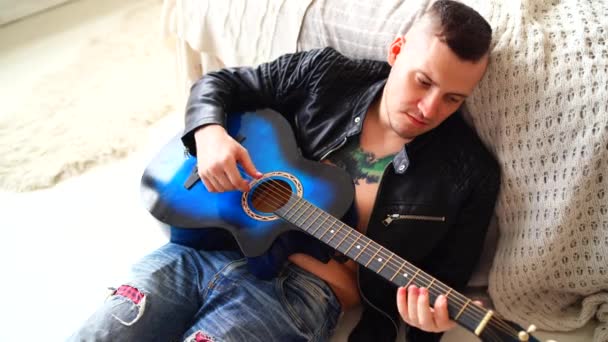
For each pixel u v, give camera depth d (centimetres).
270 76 108
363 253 76
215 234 92
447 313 65
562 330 89
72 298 115
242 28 122
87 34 212
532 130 83
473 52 77
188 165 104
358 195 93
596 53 78
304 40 115
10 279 120
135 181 145
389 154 95
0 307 113
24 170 149
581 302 91
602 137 76
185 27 132
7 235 131
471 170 89
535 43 82
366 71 102
